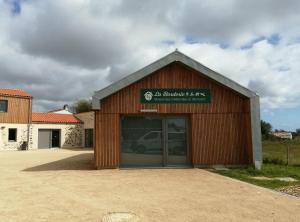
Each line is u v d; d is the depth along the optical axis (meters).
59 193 8.76
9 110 29.83
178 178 11.32
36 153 24.84
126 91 14.10
